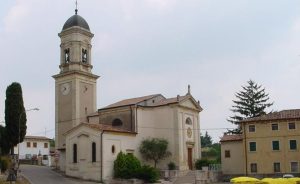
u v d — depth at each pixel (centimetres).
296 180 2392
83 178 5775
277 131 6341
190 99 6850
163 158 6406
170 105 6500
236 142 6775
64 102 7169
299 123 6234
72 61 7194
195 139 6850
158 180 5634
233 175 6650
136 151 6275
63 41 7356
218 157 9088
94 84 7400
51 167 7325
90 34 7462
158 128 6588
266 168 6309
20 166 7444
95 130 5775
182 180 5875
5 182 4825
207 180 6191
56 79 7312
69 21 7375
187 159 6575
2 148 6375
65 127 7069
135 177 5566
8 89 6359
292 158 6191
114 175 5734
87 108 7219
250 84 9662
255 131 6488
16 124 6272
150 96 6950
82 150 5866
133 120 6384
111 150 5809
